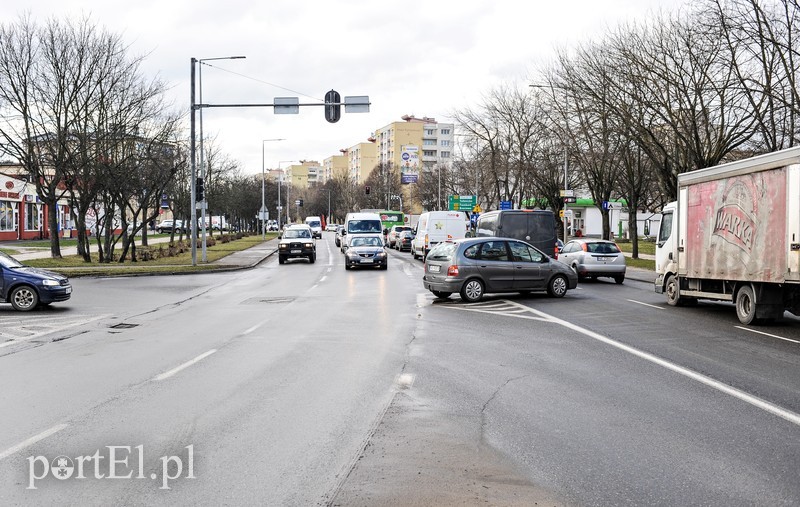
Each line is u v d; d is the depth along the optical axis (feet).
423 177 319.88
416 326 40.75
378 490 14.47
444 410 21.15
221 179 205.87
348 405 21.79
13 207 179.22
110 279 82.43
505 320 43.57
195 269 93.61
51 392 23.81
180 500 14.10
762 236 39.22
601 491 14.42
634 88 87.66
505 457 16.62
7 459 16.76
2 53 95.09
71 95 98.53
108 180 100.83
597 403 22.00
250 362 29.30
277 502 13.89
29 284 50.29
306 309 50.21
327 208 463.01
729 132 80.07
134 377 26.32
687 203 48.55
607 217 120.37
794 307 39.60
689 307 51.24
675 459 16.48
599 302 54.70
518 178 151.12
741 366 28.19
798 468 15.89
